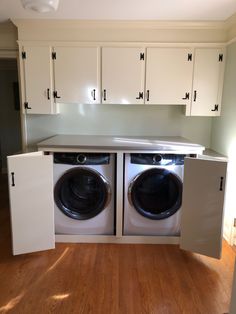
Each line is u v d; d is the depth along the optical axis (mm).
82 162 2375
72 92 2760
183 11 2361
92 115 3104
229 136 2586
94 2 2178
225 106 2695
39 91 2762
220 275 2037
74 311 1649
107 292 1826
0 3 2219
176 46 2695
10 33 2842
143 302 1738
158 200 2547
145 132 3129
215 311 1672
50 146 2316
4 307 1671
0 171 4848
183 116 3088
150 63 2717
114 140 2662
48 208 2242
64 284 1898
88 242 2510
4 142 4797
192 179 2188
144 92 2762
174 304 1727
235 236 2443
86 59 2711
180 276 2020
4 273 2016
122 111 3092
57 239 2506
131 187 2412
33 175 2148
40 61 2711
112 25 2664
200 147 2350
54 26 2676
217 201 2133
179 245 2451
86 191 2520
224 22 2598
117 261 2203
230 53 2604
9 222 2904
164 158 2383
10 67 4398
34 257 2244
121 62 2717
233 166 2479
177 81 2746
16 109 4664
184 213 2262
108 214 2486
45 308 1667
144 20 2596
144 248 2426
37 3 1567
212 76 2746
